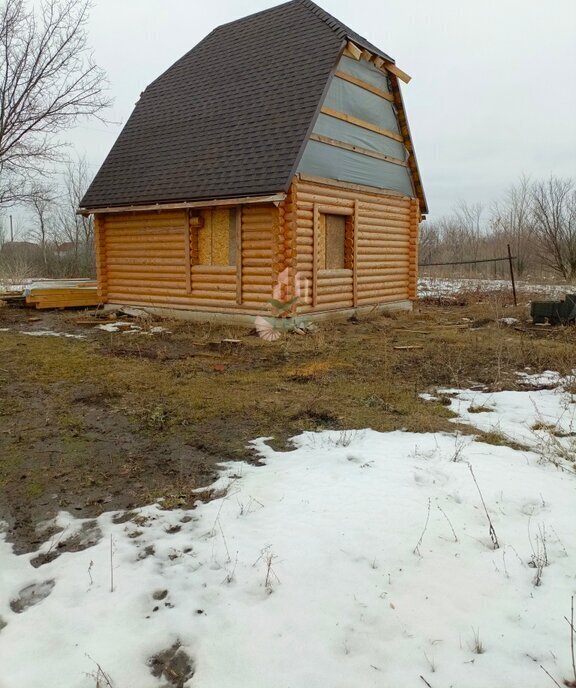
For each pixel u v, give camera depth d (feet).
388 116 47.50
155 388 23.89
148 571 11.05
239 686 8.25
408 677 8.25
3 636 9.48
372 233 46.70
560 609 9.51
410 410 20.61
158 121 48.73
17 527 12.99
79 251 114.11
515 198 120.88
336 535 11.94
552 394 22.81
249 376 26.09
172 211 43.47
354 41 40.83
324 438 17.79
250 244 39.29
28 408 21.16
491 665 8.39
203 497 14.11
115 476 15.40
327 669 8.46
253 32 50.01
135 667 8.71
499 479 14.28
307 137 36.60
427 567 10.80
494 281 88.48
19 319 43.78
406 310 51.88
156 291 45.47
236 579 10.69
